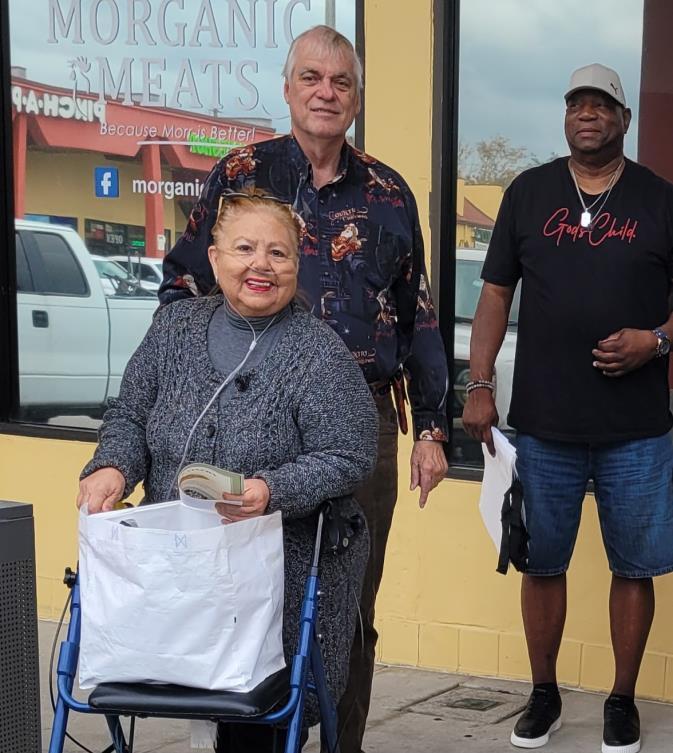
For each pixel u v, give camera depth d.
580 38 4.43
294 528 2.82
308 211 3.29
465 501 4.61
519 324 3.94
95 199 5.38
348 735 3.50
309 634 2.60
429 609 4.71
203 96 5.11
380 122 4.66
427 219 4.62
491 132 4.59
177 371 2.85
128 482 2.79
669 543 3.83
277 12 4.93
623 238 3.71
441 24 4.54
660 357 3.76
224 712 2.43
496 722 4.21
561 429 3.81
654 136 4.36
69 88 5.36
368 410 2.83
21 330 5.61
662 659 4.33
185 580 2.43
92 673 2.50
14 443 5.51
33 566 3.10
